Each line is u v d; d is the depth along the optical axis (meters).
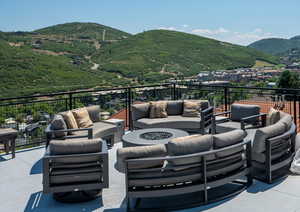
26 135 5.70
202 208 3.17
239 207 3.15
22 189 3.77
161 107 6.46
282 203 3.21
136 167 3.07
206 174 3.24
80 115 5.43
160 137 4.69
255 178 3.84
